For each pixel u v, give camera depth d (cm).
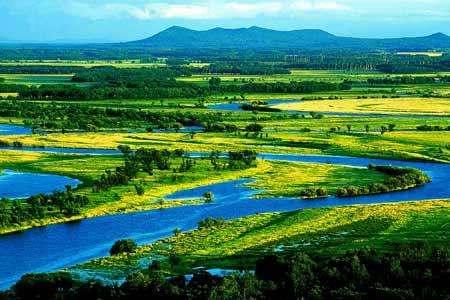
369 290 9650
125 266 12188
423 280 10050
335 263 10738
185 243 13638
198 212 16425
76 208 15938
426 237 13662
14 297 10512
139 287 10138
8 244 13688
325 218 15538
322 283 10112
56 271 11912
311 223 15112
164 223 15375
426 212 15925
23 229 14725
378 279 10200
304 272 10325
